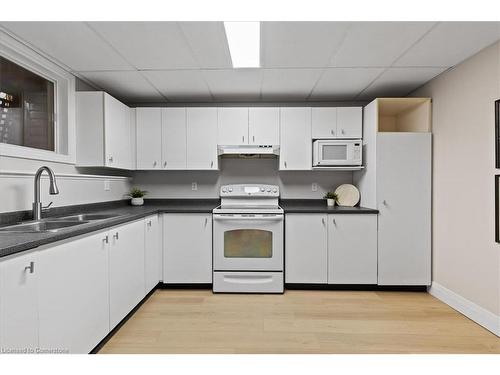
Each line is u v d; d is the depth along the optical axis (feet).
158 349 6.04
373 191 9.46
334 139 10.30
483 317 7.00
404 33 6.36
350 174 11.50
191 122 10.53
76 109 8.59
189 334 6.66
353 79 9.16
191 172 11.71
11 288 3.67
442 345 6.25
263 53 7.33
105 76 8.83
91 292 5.49
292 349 6.07
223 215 9.27
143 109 10.53
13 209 6.23
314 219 9.37
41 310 4.18
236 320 7.35
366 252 9.30
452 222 8.19
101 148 8.57
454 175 8.11
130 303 7.26
